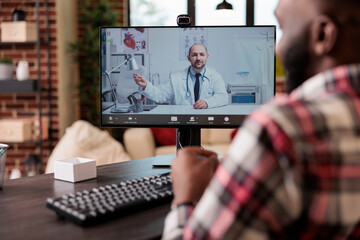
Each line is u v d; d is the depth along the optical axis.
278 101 0.47
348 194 0.43
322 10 0.47
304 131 0.42
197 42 1.40
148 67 1.41
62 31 4.00
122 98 1.42
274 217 0.43
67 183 1.13
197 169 0.70
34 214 0.85
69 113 4.23
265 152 0.42
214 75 1.40
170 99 1.41
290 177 0.41
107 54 1.41
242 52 1.40
